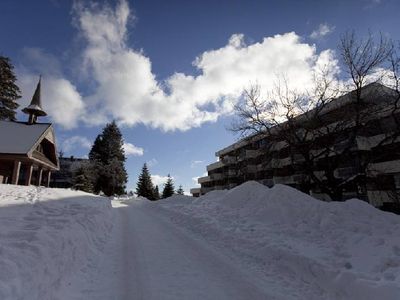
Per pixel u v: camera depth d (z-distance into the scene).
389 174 25.27
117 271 7.06
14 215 7.96
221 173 61.66
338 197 16.75
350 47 16.55
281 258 7.67
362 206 10.23
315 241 8.68
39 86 36.03
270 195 12.58
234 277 6.90
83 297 5.44
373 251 7.32
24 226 6.90
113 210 23.31
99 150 64.81
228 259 8.38
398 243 7.48
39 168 31.14
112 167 62.03
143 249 9.34
